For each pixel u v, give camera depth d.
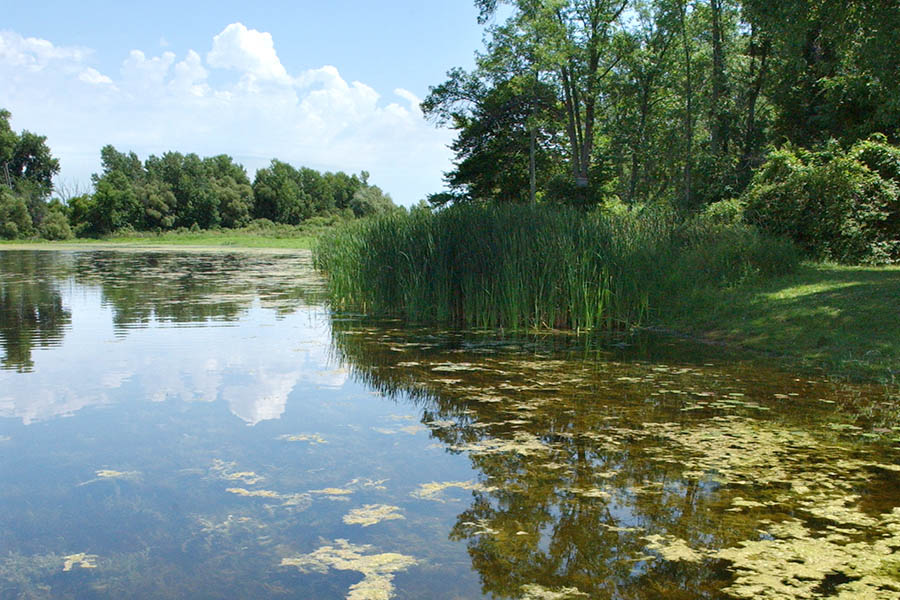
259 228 59.94
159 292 12.90
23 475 3.46
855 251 11.55
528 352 7.04
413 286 10.02
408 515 2.95
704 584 2.31
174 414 4.61
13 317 9.41
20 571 2.46
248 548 2.65
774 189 12.42
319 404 4.89
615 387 5.39
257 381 5.62
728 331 7.85
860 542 2.63
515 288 8.75
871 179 11.84
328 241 17.53
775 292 8.75
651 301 9.23
